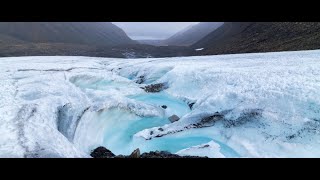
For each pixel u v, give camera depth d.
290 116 10.34
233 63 21.39
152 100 17.53
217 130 11.65
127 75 26.30
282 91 11.69
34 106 9.98
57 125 9.94
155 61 31.75
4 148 6.97
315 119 9.81
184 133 11.88
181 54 65.44
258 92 12.34
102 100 13.31
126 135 12.55
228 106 12.38
